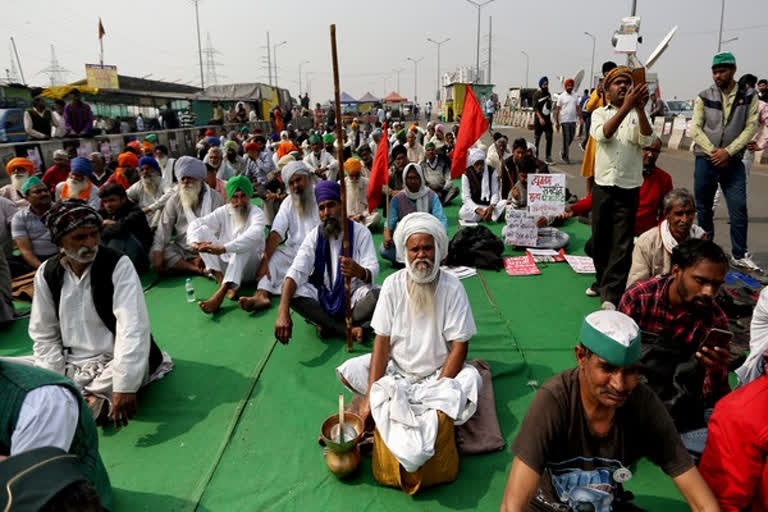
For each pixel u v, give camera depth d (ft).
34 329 10.48
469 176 26.27
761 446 5.82
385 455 8.66
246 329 15.15
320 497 8.70
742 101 17.62
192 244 16.42
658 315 9.18
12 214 20.33
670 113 84.07
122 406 10.13
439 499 8.59
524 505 6.05
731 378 11.72
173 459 9.74
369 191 22.27
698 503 6.11
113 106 74.33
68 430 6.56
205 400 11.60
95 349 10.73
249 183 17.37
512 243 21.31
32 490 3.83
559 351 13.34
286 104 132.57
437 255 9.56
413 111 170.71
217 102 94.58
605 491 6.51
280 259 17.44
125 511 8.51
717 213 26.84
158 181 24.17
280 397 11.64
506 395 11.49
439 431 8.58
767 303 8.70
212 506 8.61
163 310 16.72
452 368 9.82
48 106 61.57
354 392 10.56
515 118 116.47
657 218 17.65
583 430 6.28
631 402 6.23
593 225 15.34
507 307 16.06
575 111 45.39
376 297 13.89
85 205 9.75
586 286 17.57
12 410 6.25
